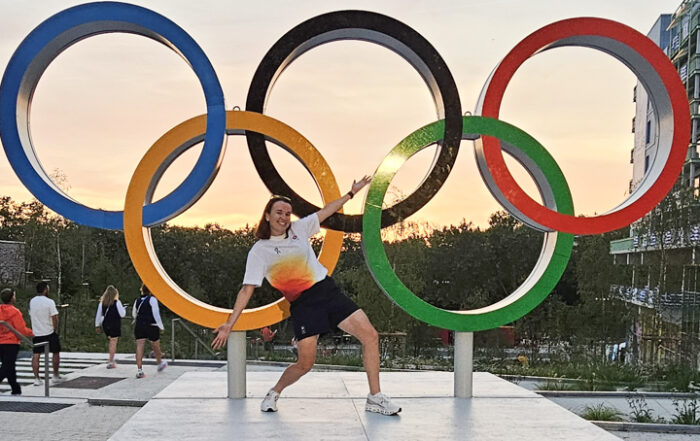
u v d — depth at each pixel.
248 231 37.53
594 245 30.39
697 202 21.97
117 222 5.83
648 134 33.38
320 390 6.06
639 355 25.16
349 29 5.99
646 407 9.33
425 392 6.06
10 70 5.79
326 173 5.86
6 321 9.09
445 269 41.38
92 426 7.43
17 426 7.37
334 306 5.07
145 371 11.66
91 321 26.03
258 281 4.99
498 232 42.22
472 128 6.03
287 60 6.04
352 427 4.81
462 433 4.68
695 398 9.94
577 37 6.24
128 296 31.77
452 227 41.88
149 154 5.80
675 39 34.50
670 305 21.83
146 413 5.21
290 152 6.08
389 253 28.69
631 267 29.86
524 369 13.93
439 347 26.47
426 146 6.02
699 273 23.89
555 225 6.06
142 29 5.97
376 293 25.20
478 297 37.16
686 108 6.18
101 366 12.30
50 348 10.48
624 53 6.35
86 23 5.85
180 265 36.78
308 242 5.11
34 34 5.82
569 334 27.80
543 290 6.06
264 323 5.71
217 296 37.19
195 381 6.49
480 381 6.61
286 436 4.57
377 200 5.87
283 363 14.42
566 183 6.13
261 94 5.88
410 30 6.02
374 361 5.18
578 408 9.15
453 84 6.04
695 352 18.31
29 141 6.04
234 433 4.64
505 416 5.18
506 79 6.11
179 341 20.06
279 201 5.00
